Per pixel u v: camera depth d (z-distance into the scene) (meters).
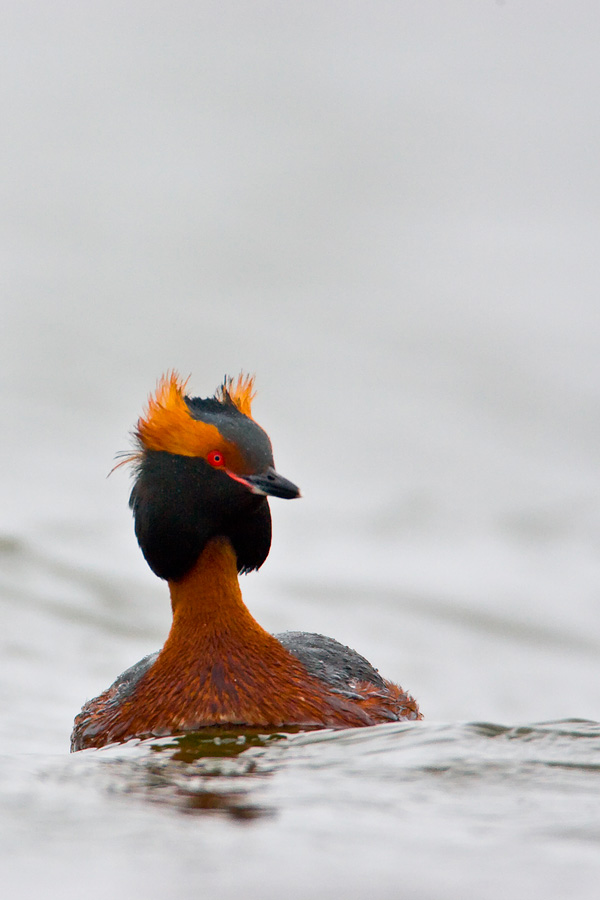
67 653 15.21
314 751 8.64
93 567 18.27
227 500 10.08
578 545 21.39
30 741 11.77
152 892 6.04
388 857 6.50
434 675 15.77
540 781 7.79
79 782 7.89
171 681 9.89
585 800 7.43
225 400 10.74
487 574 19.88
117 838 6.79
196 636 10.05
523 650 16.97
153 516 10.20
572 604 18.88
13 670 14.34
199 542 10.12
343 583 18.95
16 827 6.95
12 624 15.77
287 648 10.80
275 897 5.97
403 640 16.97
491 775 7.91
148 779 7.99
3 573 17.30
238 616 10.13
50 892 6.06
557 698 15.32
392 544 20.94
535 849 6.60
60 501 20.89
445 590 19.03
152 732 9.71
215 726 9.60
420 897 5.98
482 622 17.94
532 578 19.83
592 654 17.09
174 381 10.65
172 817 7.15
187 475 10.13
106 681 14.51
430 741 8.69
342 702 9.95
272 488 10.06
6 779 7.89
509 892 6.03
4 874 6.27
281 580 18.92
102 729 10.10
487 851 6.57
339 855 6.52
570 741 8.62
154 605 17.45
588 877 6.22
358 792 7.61
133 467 10.55
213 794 7.62
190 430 10.20
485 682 15.63
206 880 6.19
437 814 7.18
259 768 8.24
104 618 16.64
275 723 9.66
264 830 6.92
